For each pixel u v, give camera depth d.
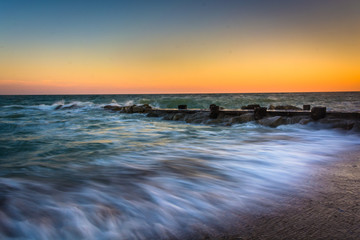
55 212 2.43
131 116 18.03
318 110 10.38
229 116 13.43
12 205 2.54
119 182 3.55
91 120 15.44
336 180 3.72
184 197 2.99
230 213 2.57
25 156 5.70
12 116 17.86
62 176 3.88
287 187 3.41
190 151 6.23
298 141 7.75
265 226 2.29
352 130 8.97
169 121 14.88
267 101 36.69
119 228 2.22
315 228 2.25
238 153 5.93
